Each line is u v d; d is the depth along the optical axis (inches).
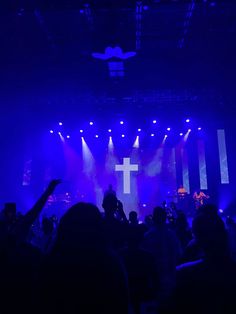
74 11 502.0
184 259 149.5
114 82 709.9
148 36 583.5
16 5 468.8
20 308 88.1
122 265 74.2
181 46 612.7
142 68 677.3
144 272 122.3
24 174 832.3
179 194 808.9
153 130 853.8
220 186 840.9
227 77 698.8
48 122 824.9
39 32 571.2
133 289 121.0
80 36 582.9
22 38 589.0
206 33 572.7
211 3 476.1
